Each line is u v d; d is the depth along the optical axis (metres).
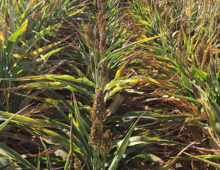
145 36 4.85
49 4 5.29
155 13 5.39
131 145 2.07
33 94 2.81
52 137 2.04
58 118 2.78
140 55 3.48
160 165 2.04
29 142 2.34
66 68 4.12
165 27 4.34
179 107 3.00
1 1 3.68
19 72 2.85
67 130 2.12
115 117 2.75
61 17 5.32
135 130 2.60
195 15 5.93
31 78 2.50
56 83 2.54
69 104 2.52
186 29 4.97
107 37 4.88
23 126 2.17
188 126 2.67
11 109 2.66
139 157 2.20
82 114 2.75
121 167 2.14
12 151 1.77
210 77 2.45
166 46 3.95
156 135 2.47
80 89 2.72
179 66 2.89
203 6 5.31
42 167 2.06
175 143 2.07
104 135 1.62
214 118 2.08
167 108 3.12
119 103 2.79
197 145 2.61
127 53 3.78
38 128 2.02
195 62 2.94
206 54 2.60
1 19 3.35
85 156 1.93
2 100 2.73
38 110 2.51
